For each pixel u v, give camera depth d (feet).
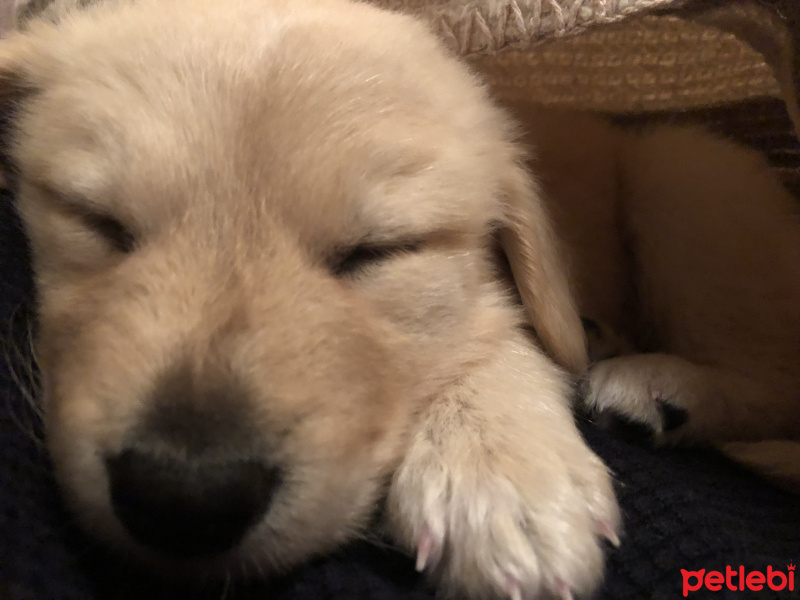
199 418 0.30
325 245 0.38
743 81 0.69
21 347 0.40
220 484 0.30
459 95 0.48
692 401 0.53
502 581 0.34
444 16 0.54
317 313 0.36
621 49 0.69
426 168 0.41
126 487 0.30
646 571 0.36
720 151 0.65
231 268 0.36
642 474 0.45
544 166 0.62
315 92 0.39
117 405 0.31
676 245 0.62
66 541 0.33
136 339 0.33
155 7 0.45
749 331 0.58
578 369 0.51
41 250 0.41
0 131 0.48
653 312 0.65
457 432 0.39
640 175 0.66
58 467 0.34
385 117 0.40
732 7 0.48
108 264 0.38
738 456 0.50
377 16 0.50
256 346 0.33
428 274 0.41
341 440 0.34
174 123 0.37
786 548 0.39
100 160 0.37
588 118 0.71
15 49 0.46
